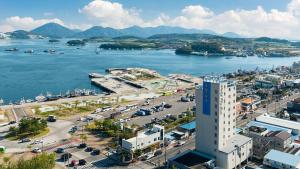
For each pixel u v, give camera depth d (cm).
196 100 14938
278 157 13650
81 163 14875
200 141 15012
